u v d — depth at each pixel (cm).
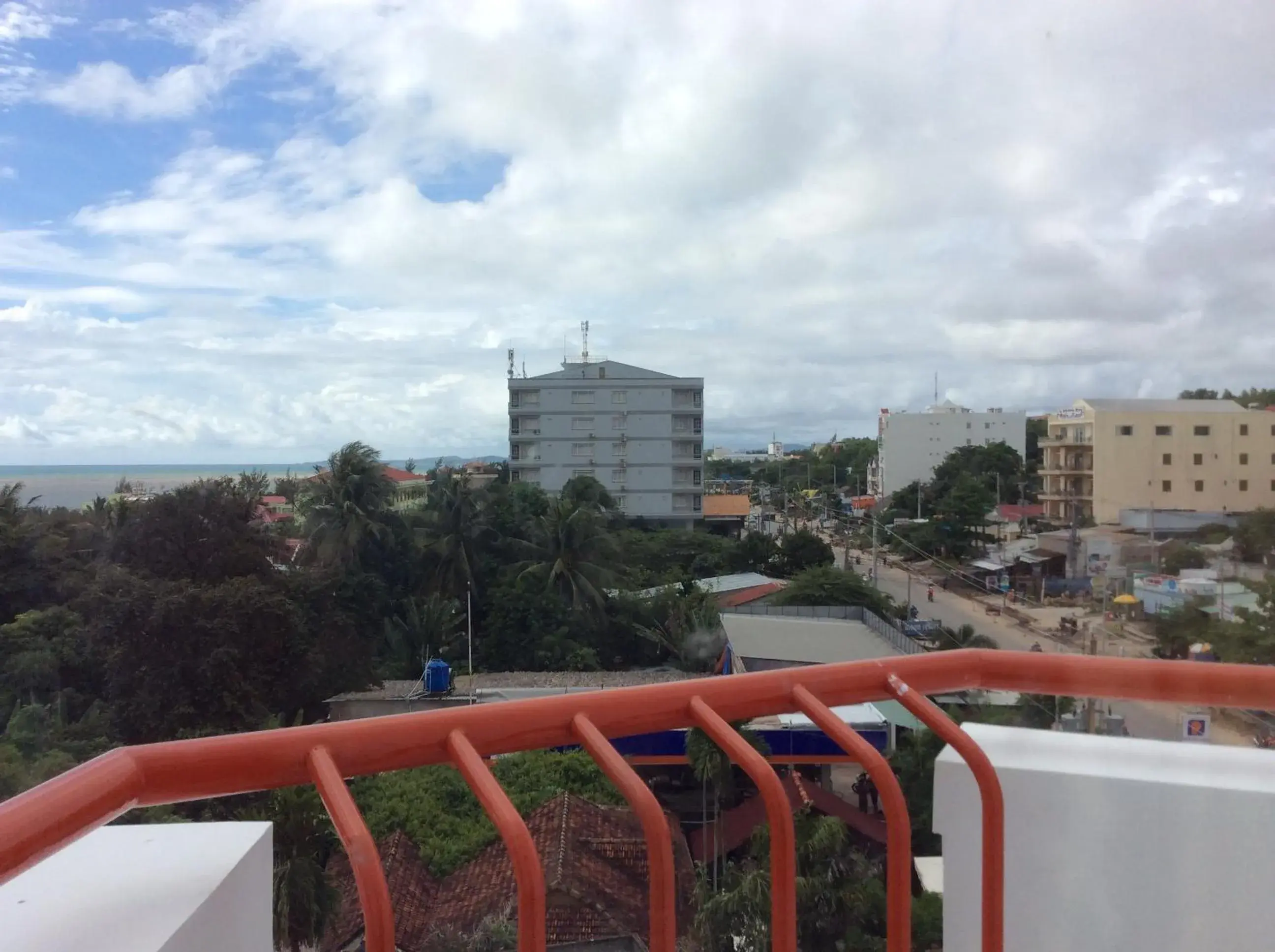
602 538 2941
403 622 2702
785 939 120
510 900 786
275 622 1777
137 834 129
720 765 930
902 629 2298
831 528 5825
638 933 768
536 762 1102
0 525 1959
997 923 145
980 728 181
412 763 117
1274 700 147
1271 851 147
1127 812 154
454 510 2919
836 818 706
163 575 1967
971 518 3769
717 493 6800
